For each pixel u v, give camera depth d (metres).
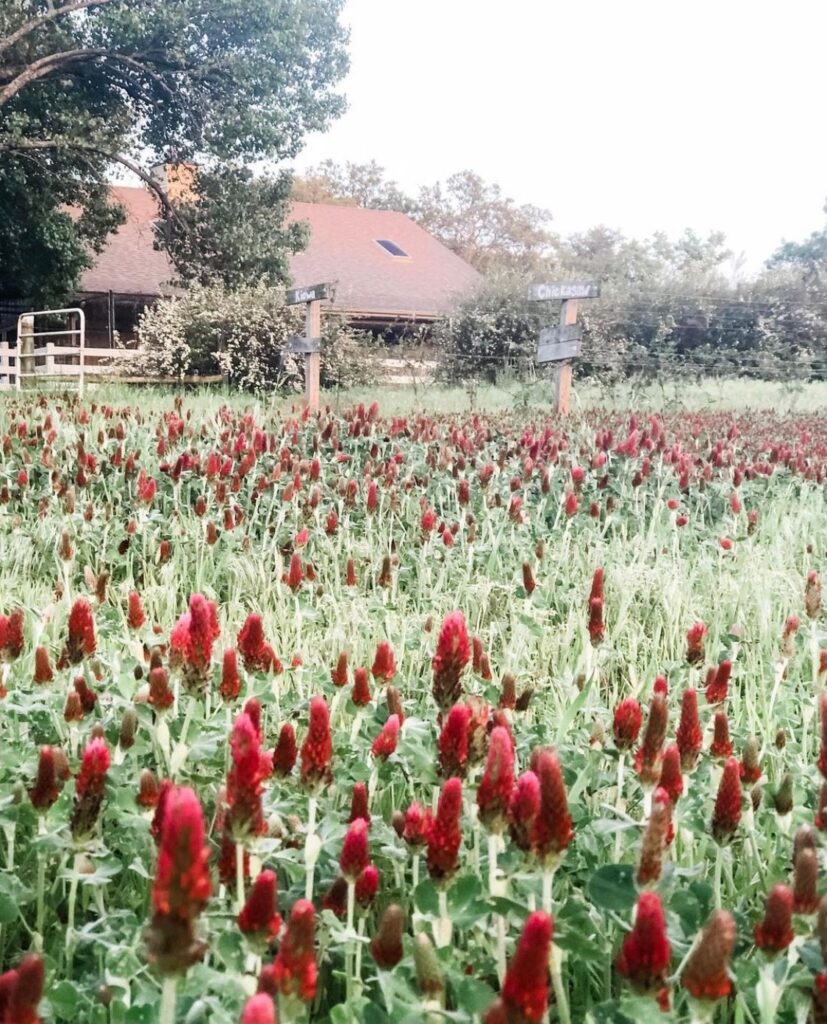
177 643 2.72
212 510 7.03
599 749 2.84
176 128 26.97
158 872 1.39
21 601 4.95
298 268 35.41
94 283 30.53
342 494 7.09
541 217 66.44
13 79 24.50
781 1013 1.95
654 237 56.16
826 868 2.20
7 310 31.42
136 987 1.90
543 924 1.45
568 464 8.53
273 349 20.67
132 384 21.19
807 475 8.62
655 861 1.86
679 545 7.03
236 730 1.95
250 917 1.72
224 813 2.07
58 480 7.07
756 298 27.47
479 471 8.00
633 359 24.84
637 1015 1.60
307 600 4.68
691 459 8.48
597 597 3.56
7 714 2.95
